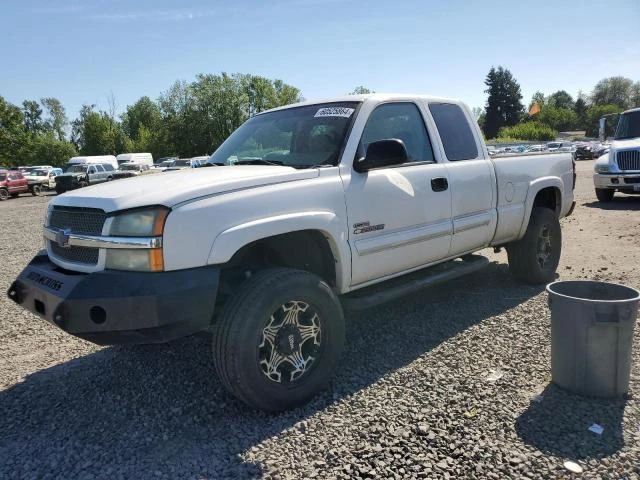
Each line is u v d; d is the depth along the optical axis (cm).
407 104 446
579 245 815
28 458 288
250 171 351
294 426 307
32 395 365
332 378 367
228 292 351
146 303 277
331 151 383
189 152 7181
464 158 481
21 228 1416
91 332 283
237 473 265
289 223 328
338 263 365
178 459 279
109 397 356
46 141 8062
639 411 306
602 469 255
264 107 7331
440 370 371
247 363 301
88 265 313
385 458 271
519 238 546
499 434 288
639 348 396
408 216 412
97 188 343
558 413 307
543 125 9875
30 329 512
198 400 344
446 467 262
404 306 519
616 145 1293
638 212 1120
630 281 584
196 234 294
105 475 269
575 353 324
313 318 336
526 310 493
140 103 9750
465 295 548
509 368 370
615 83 12794
